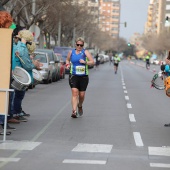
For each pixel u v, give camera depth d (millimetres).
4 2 42656
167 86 17422
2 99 14648
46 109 23500
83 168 11125
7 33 14578
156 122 19844
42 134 16062
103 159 12180
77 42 20000
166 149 13844
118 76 65438
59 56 55969
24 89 16875
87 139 15320
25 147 13617
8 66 14672
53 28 107312
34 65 18578
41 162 11719
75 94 20328
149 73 80562
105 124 18828
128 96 32562
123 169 11086
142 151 13461
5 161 11734
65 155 12625
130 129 17719
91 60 20156
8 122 18328
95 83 47000
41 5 67750
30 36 18156
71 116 20516
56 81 49438
